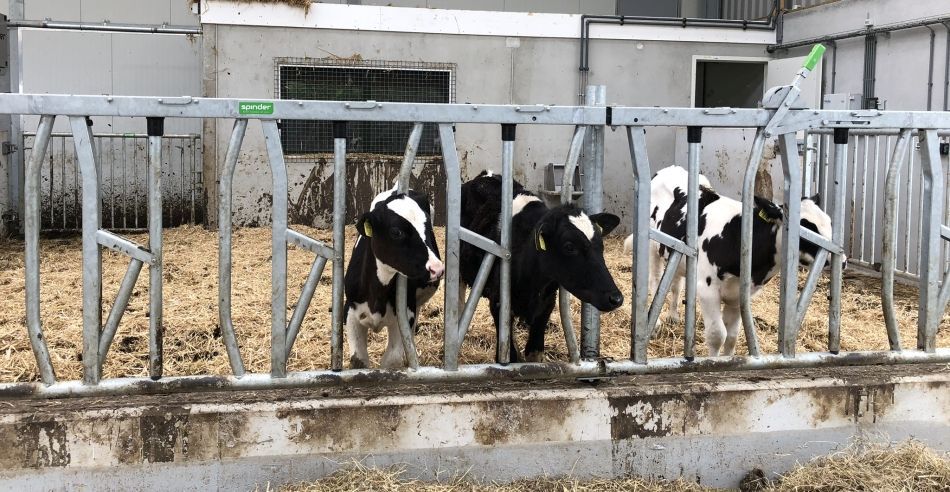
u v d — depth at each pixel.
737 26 11.82
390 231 3.83
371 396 3.66
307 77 11.23
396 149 11.49
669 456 3.82
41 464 3.38
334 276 3.75
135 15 12.11
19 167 10.91
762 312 6.77
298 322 3.76
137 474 3.44
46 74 11.77
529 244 4.21
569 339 3.96
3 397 3.56
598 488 3.65
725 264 4.87
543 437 3.71
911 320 6.61
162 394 3.67
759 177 9.54
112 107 3.50
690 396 3.81
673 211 5.84
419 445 3.63
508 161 3.86
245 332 5.86
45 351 3.58
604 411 3.74
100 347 3.63
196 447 3.46
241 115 3.59
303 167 11.14
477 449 3.67
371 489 3.42
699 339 5.90
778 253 4.78
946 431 4.09
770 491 3.70
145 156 11.85
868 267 8.63
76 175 11.55
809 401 3.93
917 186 8.06
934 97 9.12
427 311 6.52
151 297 3.62
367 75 11.36
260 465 3.52
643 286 3.99
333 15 11.09
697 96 13.70
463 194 5.49
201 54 11.39
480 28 11.41
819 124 4.04
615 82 11.75
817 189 9.01
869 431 4.00
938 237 4.25
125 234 11.16
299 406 3.53
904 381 4.02
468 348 5.55
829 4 10.77
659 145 11.97
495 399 3.67
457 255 3.84
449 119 3.76
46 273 7.99
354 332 4.47
